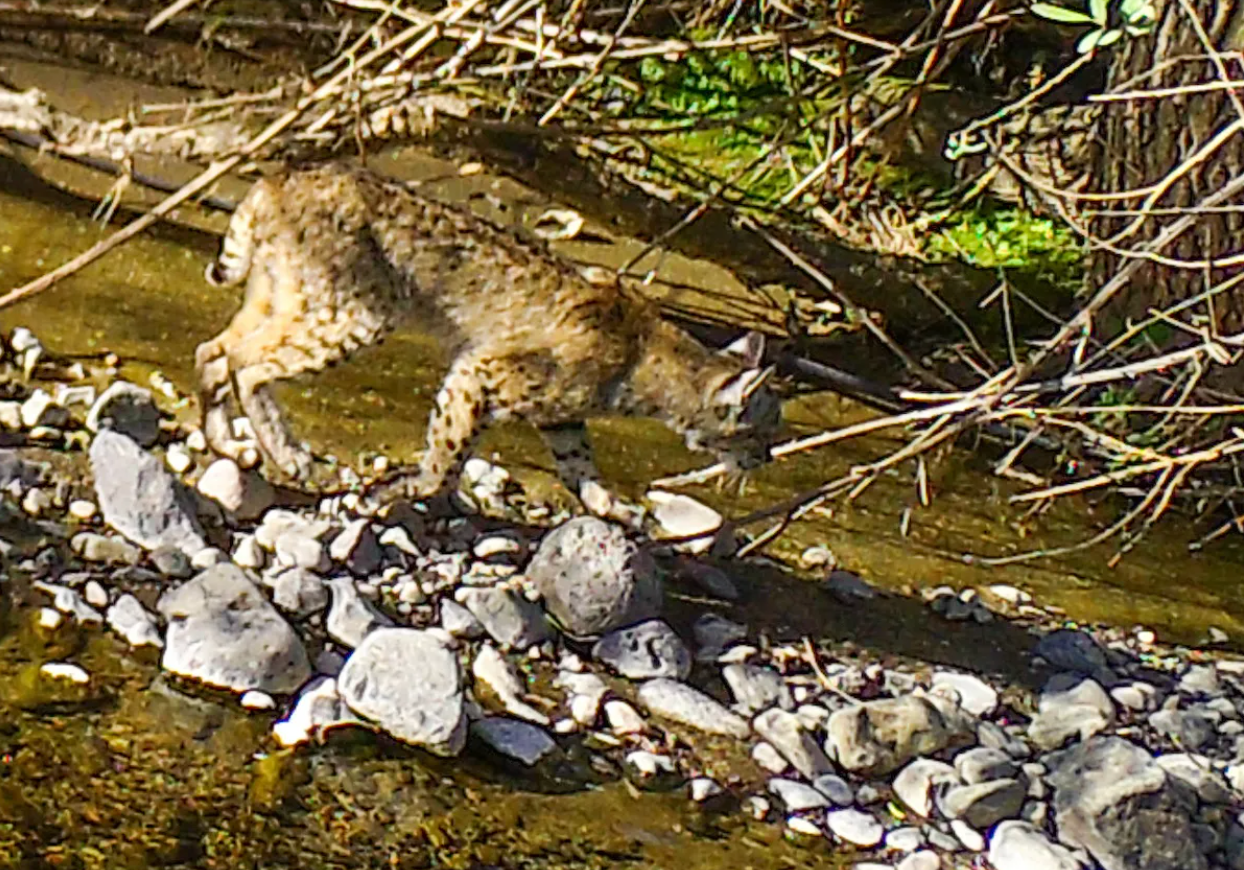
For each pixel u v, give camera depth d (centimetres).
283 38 1115
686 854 587
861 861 607
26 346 778
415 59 722
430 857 557
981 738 679
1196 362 696
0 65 1030
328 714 600
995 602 795
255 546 680
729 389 772
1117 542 867
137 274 870
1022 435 927
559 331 744
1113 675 755
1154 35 898
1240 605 842
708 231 1029
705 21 1016
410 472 751
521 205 1024
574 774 611
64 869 515
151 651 618
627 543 689
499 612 673
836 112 917
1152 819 636
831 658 717
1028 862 613
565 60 751
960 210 1116
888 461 676
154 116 983
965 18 1118
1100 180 1003
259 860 538
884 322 1006
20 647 604
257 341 736
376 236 727
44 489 687
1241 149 865
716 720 655
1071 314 1006
